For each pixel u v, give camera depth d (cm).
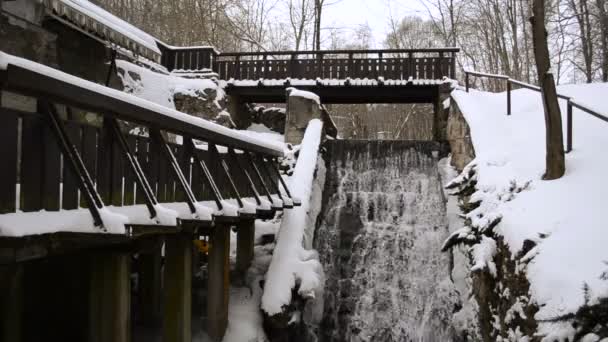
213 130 630
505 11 2616
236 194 746
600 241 579
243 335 844
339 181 1406
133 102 452
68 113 835
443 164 1391
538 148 950
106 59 1127
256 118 1844
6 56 316
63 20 845
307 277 934
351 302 1120
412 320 1077
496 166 961
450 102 1445
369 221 1277
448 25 3102
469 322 911
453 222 1155
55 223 387
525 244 655
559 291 544
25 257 363
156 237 621
